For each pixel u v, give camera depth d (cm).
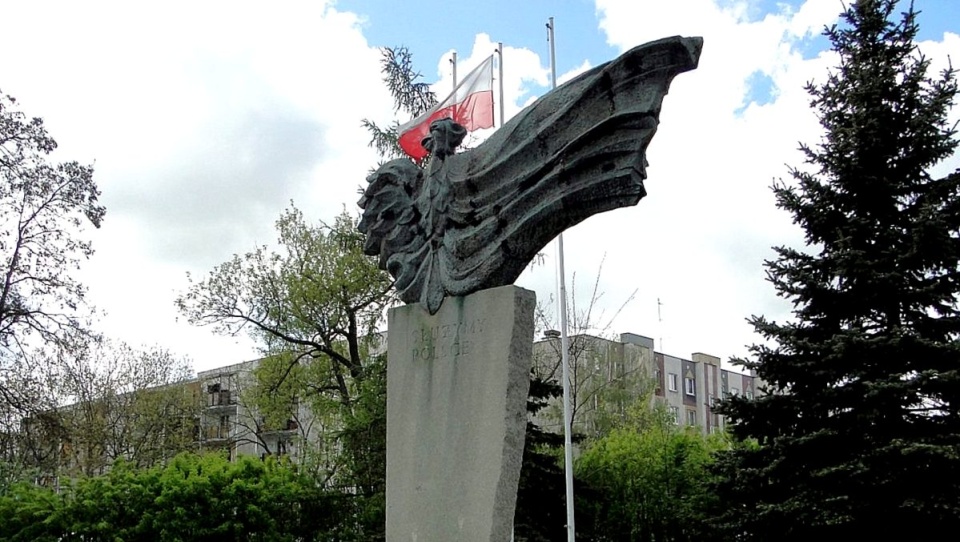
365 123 2306
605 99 616
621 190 607
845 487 1430
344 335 2714
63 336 2358
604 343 4097
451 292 669
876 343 1420
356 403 2361
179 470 1720
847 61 1599
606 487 2517
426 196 702
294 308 2675
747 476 1529
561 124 625
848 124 1573
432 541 635
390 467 686
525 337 624
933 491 1352
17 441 2389
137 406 4044
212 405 5106
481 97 1714
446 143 712
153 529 1603
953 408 1423
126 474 1669
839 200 1558
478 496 607
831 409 1500
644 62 600
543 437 2033
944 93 1524
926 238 1447
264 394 2897
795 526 1474
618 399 3756
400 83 2355
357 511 1902
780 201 1592
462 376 644
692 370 6500
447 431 645
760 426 1573
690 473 2591
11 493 1684
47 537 1555
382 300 2634
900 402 1412
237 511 1695
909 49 1592
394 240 721
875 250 1508
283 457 2089
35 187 2319
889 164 1562
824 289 1500
